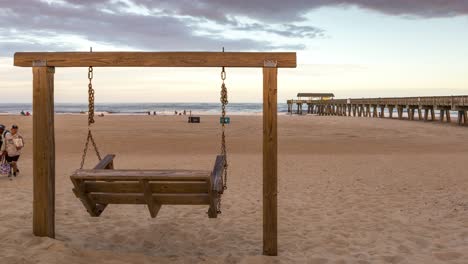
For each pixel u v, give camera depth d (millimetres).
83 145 19219
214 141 21188
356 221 7234
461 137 23906
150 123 34625
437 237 6328
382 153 17016
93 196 5215
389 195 9227
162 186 5031
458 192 9500
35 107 5441
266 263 5195
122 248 5871
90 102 5387
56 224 6879
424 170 12641
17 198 8516
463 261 5383
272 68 5180
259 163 13961
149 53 5223
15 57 5352
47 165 5488
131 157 15500
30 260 4766
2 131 10992
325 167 13219
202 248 5926
